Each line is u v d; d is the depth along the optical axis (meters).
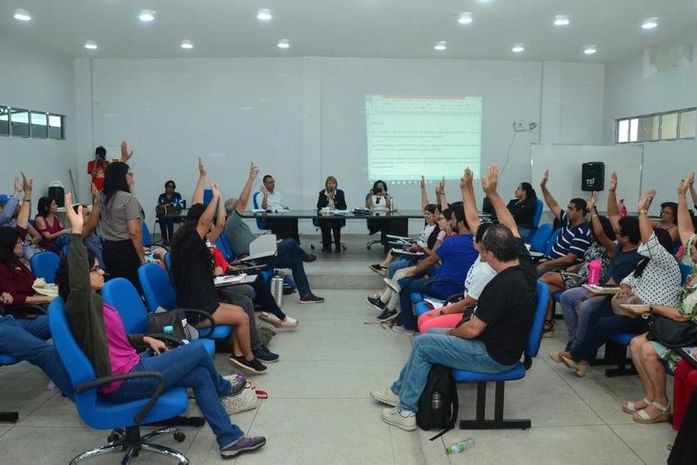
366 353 3.87
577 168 8.87
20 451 2.48
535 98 9.33
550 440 2.60
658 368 2.74
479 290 3.04
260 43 8.03
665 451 2.48
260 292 4.26
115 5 6.10
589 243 4.30
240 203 5.06
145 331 2.81
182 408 2.17
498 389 2.69
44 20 6.67
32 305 3.23
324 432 2.67
